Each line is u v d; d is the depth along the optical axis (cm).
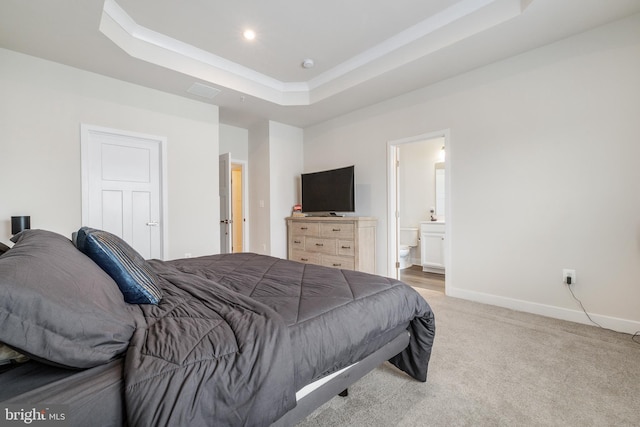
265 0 237
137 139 341
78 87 297
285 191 498
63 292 76
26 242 109
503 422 135
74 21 224
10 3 203
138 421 68
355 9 250
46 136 279
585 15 224
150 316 106
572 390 157
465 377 171
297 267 198
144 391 71
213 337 90
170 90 352
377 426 133
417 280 412
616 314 236
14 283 67
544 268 271
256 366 86
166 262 212
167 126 359
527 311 279
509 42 259
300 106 411
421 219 522
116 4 242
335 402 150
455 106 326
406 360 171
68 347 71
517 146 284
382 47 307
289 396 91
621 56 231
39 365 77
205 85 339
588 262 248
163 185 356
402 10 253
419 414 141
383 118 397
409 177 535
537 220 274
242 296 126
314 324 111
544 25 236
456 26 256
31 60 272
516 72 282
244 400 82
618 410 142
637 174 227
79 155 297
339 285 152
